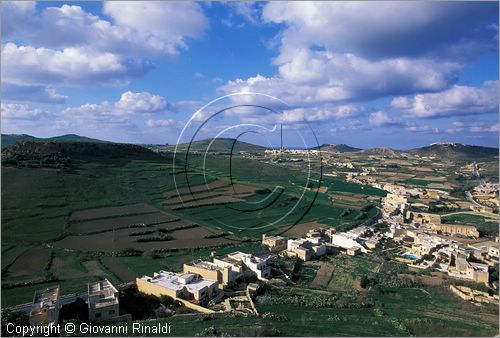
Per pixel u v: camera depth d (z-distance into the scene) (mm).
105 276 52688
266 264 58000
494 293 52000
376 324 36875
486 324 38875
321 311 41344
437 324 37469
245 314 38312
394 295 50375
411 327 36219
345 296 48031
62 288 46844
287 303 43719
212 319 36375
